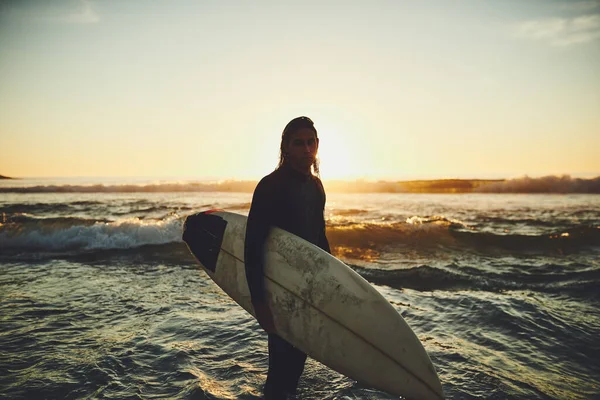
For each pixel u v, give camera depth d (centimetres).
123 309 390
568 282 494
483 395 228
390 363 184
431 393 178
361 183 2662
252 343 302
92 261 650
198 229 255
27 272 569
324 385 243
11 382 240
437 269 548
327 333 193
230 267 231
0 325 343
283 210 194
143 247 759
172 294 448
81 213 1306
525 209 1476
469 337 316
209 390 230
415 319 359
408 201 1888
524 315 363
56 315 371
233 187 2744
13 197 2103
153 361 271
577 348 297
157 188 2677
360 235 834
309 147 191
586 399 228
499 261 649
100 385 237
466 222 1105
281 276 201
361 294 192
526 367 266
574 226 1017
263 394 227
